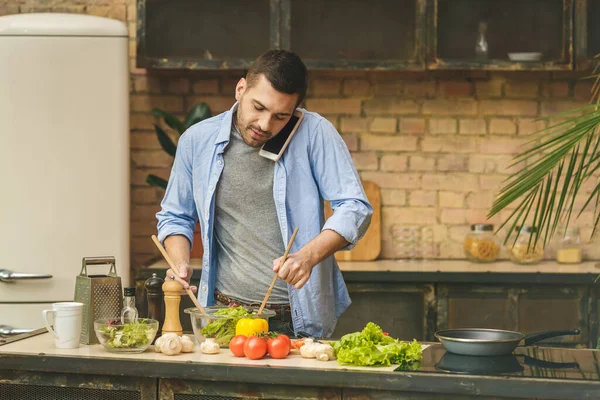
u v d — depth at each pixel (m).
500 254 4.59
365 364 2.06
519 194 2.53
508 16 4.27
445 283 3.99
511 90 4.59
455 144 4.59
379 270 3.99
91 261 2.46
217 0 4.29
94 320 2.36
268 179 2.66
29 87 3.93
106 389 2.18
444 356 2.20
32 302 3.95
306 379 2.02
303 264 2.40
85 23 3.96
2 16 4.16
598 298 3.96
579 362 2.10
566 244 4.41
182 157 2.75
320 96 4.61
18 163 3.94
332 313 2.78
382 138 4.61
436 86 4.59
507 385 1.92
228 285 2.71
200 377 2.08
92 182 3.97
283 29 4.21
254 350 2.13
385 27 4.26
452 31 4.27
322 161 2.67
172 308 2.45
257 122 2.46
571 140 2.50
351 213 2.57
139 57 4.20
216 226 2.74
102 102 3.97
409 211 4.61
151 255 4.61
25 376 2.21
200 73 4.60
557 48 4.25
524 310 3.98
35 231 3.95
